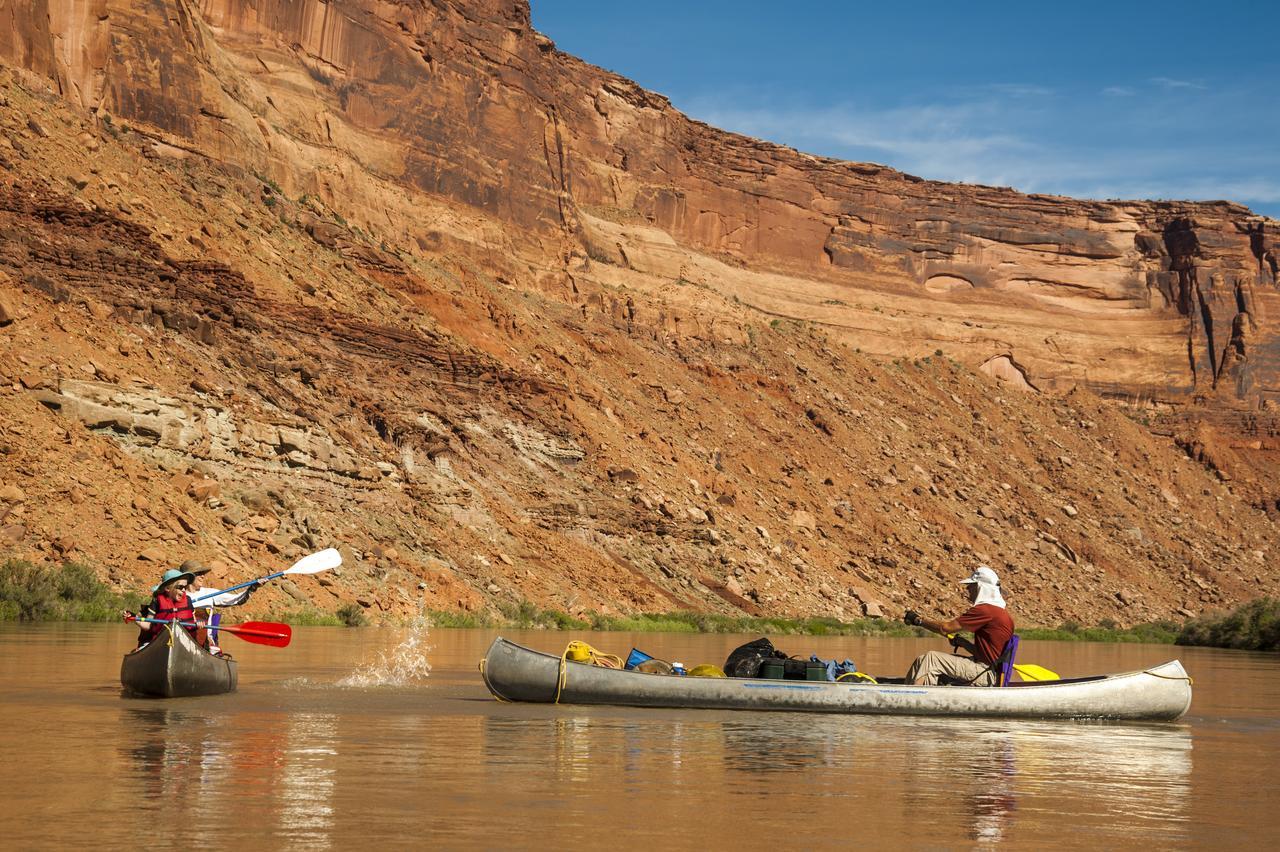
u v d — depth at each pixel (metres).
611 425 68.81
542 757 11.34
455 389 58.72
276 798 8.97
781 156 113.81
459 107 81.31
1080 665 35.75
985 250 122.44
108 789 9.17
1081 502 102.56
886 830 8.47
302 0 71.50
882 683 16.59
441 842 7.65
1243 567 104.69
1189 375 123.50
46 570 31.41
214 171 59.38
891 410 99.81
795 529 72.75
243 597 17.75
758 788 10.04
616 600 52.00
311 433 46.66
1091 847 8.13
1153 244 128.00
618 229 96.19
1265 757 13.16
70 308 42.16
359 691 17.38
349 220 69.00
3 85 50.03
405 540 45.78
